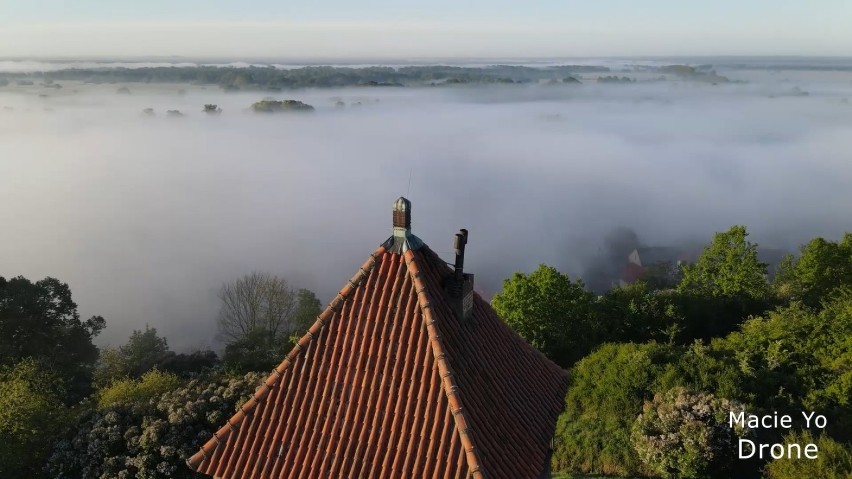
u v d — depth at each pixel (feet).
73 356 182.09
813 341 119.34
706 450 83.51
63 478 91.09
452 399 35.45
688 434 85.35
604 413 102.47
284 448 37.24
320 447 36.63
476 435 35.63
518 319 150.71
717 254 183.42
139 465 88.84
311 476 35.81
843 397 99.71
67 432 99.25
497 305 155.74
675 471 86.94
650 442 88.12
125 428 95.91
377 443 35.88
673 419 88.84
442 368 36.42
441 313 40.34
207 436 93.15
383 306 39.63
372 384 37.55
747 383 103.40
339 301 40.63
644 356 109.29
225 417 96.68
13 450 93.81
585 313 160.25
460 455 34.19
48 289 177.37
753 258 176.96
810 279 168.66
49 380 135.64
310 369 39.22
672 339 151.84
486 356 43.11
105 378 177.27
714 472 84.58
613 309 166.50
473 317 45.24
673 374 102.83
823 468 74.38
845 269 165.27
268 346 193.06
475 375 39.88
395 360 37.83
